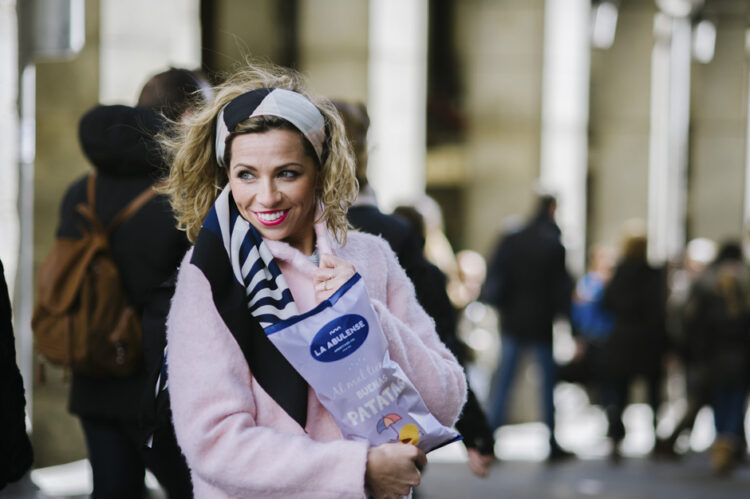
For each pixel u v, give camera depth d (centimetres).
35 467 800
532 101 1312
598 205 1479
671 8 1464
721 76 1770
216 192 272
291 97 256
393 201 1160
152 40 859
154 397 286
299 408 247
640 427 1330
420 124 1180
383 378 252
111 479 416
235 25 1074
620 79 1479
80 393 418
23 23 663
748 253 1203
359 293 253
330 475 237
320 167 263
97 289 406
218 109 268
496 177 1310
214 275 248
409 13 1175
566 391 1374
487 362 1191
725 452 1019
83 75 830
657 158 1491
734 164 1780
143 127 404
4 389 286
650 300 1120
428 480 910
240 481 238
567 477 965
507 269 1057
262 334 249
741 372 1073
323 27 1158
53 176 824
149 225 405
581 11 1325
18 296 779
